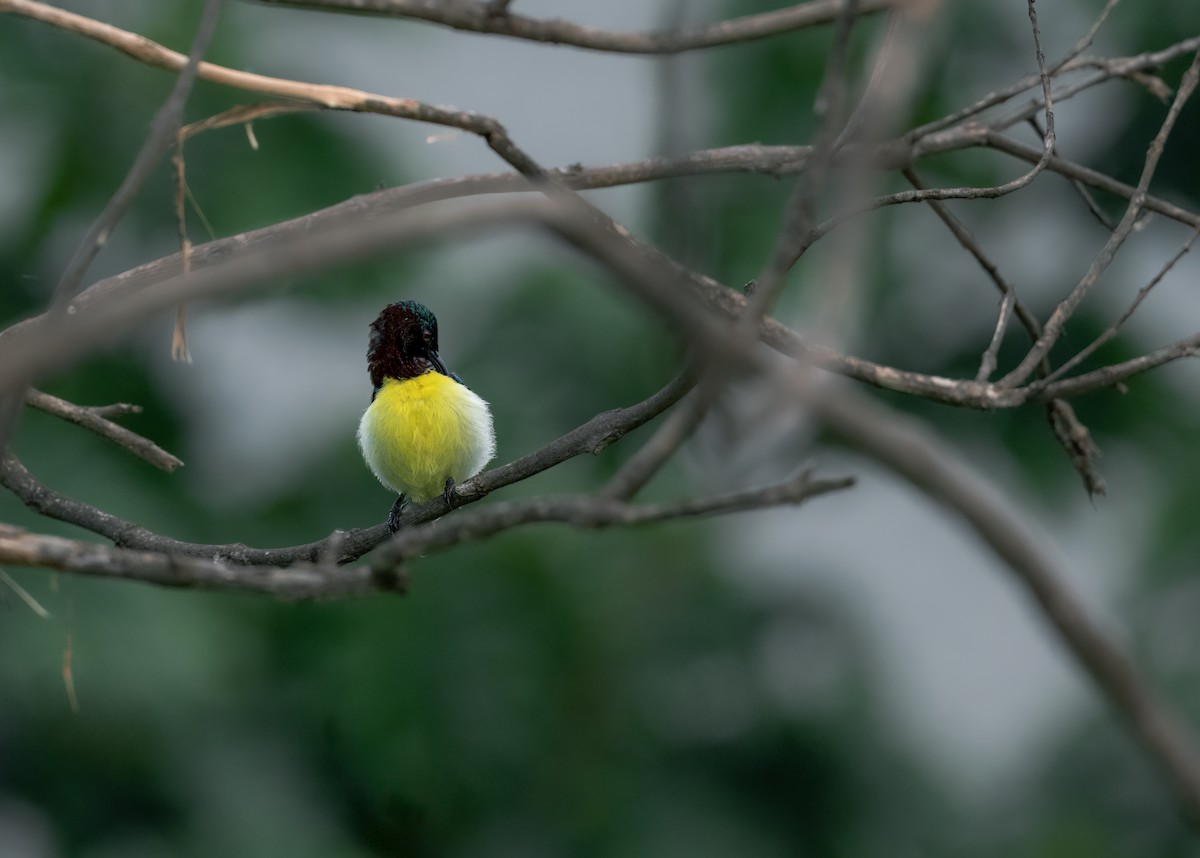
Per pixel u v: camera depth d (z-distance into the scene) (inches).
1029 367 240.5
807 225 143.7
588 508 141.3
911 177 281.3
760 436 135.2
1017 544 114.6
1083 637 113.6
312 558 261.1
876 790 633.6
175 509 552.7
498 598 588.4
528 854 576.7
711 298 244.5
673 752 616.4
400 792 566.3
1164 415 604.1
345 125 554.6
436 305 596.1
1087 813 617.0
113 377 555.5
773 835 612.4
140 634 508.7
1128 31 548.7
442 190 264.2
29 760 522.6
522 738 578.2
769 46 558.6
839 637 653.3
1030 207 618.5
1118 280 617.9
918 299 600.1
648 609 618.5
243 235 262.8
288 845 547.5
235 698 554.6
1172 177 618.2
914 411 605.3
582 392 587.2
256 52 538.0
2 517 500.7
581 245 121.9
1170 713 114.3
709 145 552.1
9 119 532.7
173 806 538.0
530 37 236.7
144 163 183.8
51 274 546.6
